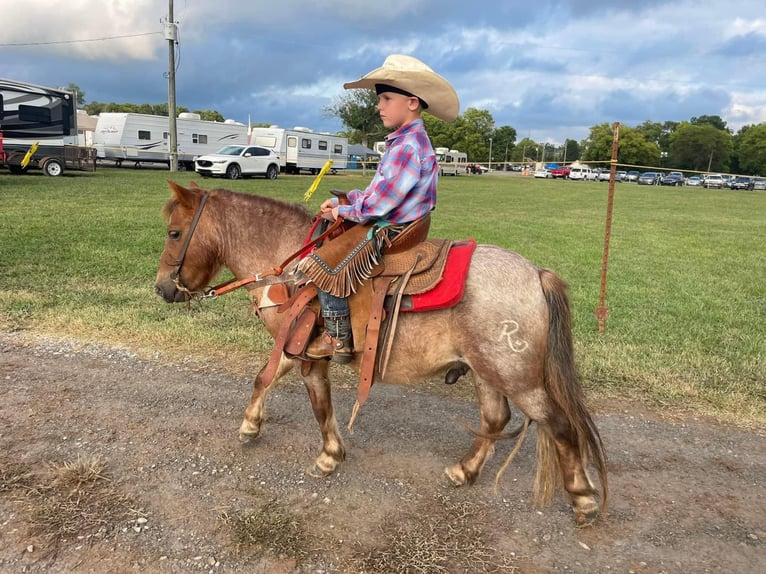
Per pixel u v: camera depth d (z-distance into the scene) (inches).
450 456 156.9
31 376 194.7
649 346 239.5
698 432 172.7
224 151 1135.6
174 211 138.6
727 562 118.1
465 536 124.1
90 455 148.3
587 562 117.4
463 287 114.3
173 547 116.5
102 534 119.2
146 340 229.9
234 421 170.2
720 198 1441.9
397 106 115.4
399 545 120.3
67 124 927.0
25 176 880.9
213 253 140.9
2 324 238.4
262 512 128.6
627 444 165.3
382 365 120.8
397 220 116.1
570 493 124.6
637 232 632.4
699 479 148.5
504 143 4399.6
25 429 160.4
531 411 119.3
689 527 129.0
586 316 281.0
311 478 143.5
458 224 621.0
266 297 134.3
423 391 198.2
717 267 430.9
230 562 113.3
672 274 395.9
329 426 143.6
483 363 117.0
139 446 154.3
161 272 140.3
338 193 126.0
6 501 128.1
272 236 138.1
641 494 141.3
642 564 117.1
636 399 193.6
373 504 134.1
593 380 206.4
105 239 409.1
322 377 139.0
